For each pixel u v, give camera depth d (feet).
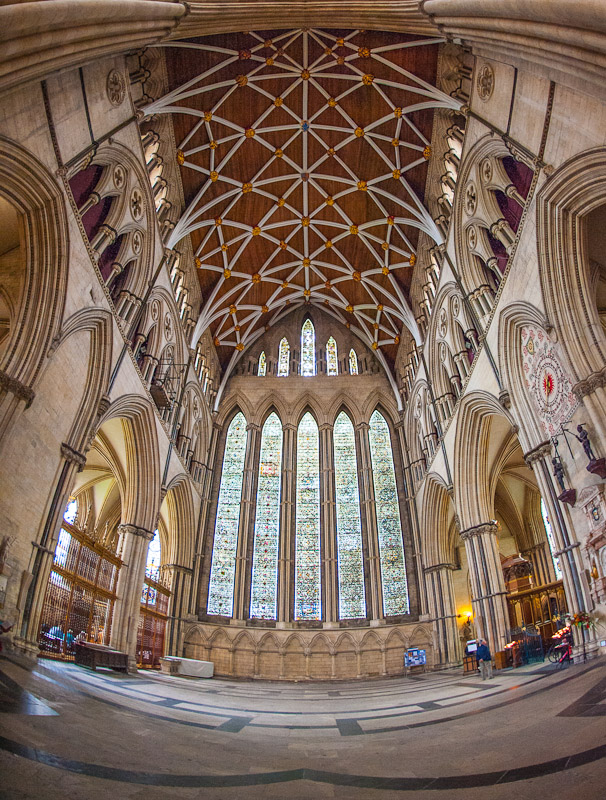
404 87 75.77
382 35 71.92
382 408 111.04
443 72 70.18
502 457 76.69
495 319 60.39
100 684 37.52
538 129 48.75
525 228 52.19
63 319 48.49
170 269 80.59
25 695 23.57
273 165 92.99
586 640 43.27
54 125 46.01
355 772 17.61
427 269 89.45
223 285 103.09
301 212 101.19
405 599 91.30
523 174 54.70
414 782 15.96
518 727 22.82
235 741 23.48
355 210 98.27
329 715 34.83
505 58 51.83
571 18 34.32
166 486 78.38
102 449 76.84
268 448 106.93
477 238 65.72
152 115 71.26
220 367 112.27
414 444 99.66
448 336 78.23
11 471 42.04
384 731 26.27
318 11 64.39
